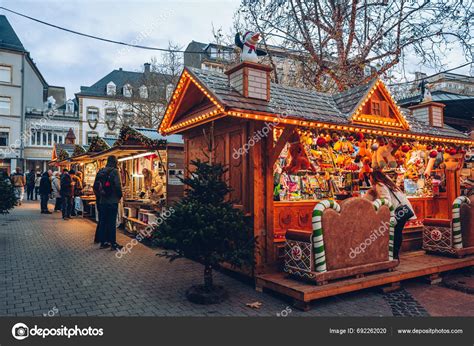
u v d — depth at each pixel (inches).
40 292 201.2
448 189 338.3
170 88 968.9
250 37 222.2
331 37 531.2
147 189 403.5
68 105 1710.1
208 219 185.0
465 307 190.1
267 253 217.6
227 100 201.6
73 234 386.9
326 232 191.3
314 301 195.9
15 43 1537.9
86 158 554.6
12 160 1489.9
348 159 288.5
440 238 267.9
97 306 181.9
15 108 1505.9
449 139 301.1
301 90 273.9
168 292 205.3
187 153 292.4
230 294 203.9
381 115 268.2
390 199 235.1
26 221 486.3
